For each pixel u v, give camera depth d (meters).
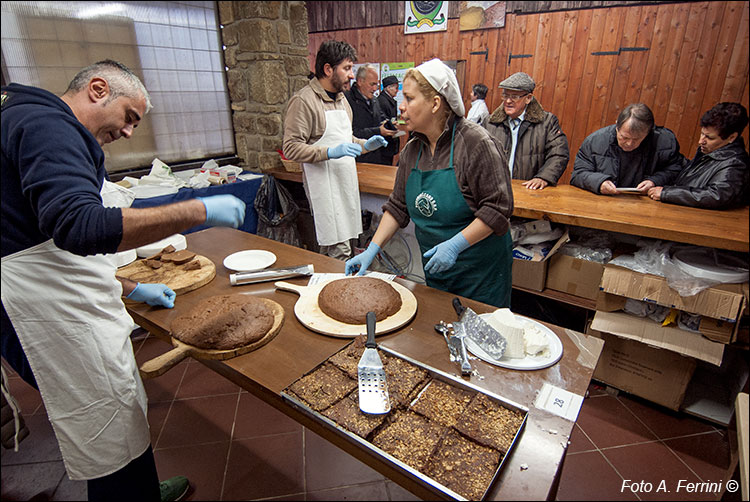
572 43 2.94
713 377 2.01
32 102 0.85
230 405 1.94
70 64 1.68
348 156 2.36
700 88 2.26
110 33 1.98
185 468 1.56
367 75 3.21
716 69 1.62
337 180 2.35
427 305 1.25
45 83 1.58
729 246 1.44
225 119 3.02
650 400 1.88
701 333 1.68
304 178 2.42
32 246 0.91
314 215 2.41
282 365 0.98
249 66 2.74
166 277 1.41
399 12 3.43
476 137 1.34
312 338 1.09
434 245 1.59
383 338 1.08
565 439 0.77
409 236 2.64
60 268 0.95
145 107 1.07
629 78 2.73
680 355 1.77
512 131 2.59
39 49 1.54
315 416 0.81
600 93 2.89
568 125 3.14
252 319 1.09
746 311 1.55
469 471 0.70
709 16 2.16
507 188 1.35
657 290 1.66
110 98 0.98
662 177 2.14
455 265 1.56
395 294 1.22
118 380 1.07
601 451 1.54
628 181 2.24
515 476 0.70
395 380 0.90
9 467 1.06
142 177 2.46
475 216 1.40
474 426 0.78
